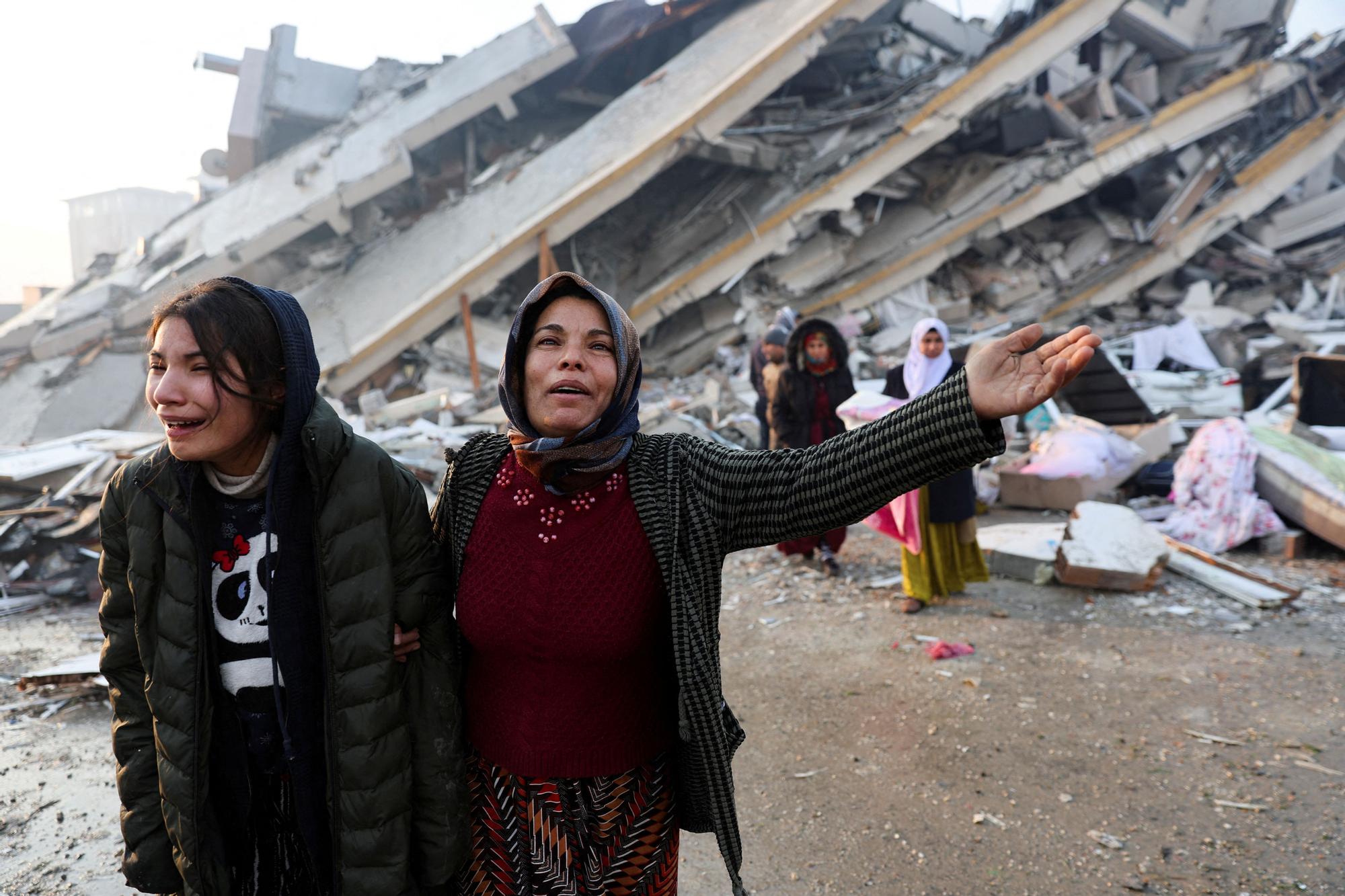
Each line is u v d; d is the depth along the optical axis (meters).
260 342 1.16
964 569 4.54
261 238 12.51
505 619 1.26
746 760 3.01
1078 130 13.71
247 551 1.26
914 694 3.46
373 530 1.23
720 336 13.83
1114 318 14.52
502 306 13.57
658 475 1.28
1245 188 14.07
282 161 14.17
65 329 12.41
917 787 2.76
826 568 5.15
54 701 3.48
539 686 1.27
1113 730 3.07
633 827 1.32
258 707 1.28
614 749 1.28
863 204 14.48
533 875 1.30
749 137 13.45
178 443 1.13
